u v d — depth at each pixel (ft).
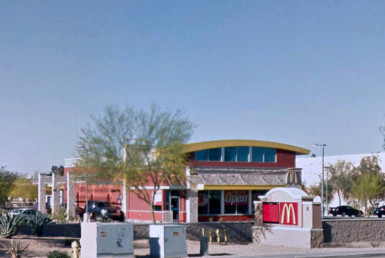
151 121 137.59
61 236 120.16
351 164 258.37
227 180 175.63
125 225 87.25
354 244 116.88
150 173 137.90
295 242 114.73
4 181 133.59
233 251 106.42
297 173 185.98
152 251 91.61
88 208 182.91
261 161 185.37
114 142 135.64
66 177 205.87
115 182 137.59
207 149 176.04
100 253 84.84
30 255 92.27
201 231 134.62
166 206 168.45
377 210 229.45
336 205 258.98
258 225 123.54
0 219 111.75
